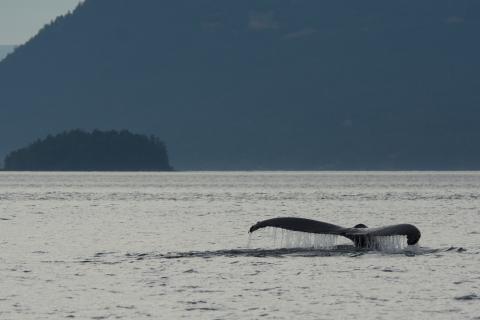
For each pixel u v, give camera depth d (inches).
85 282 3811.5
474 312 3208.7
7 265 4350.4
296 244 4626.0
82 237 5757.9
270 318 3149.6
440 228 6220.5
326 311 3245.6
